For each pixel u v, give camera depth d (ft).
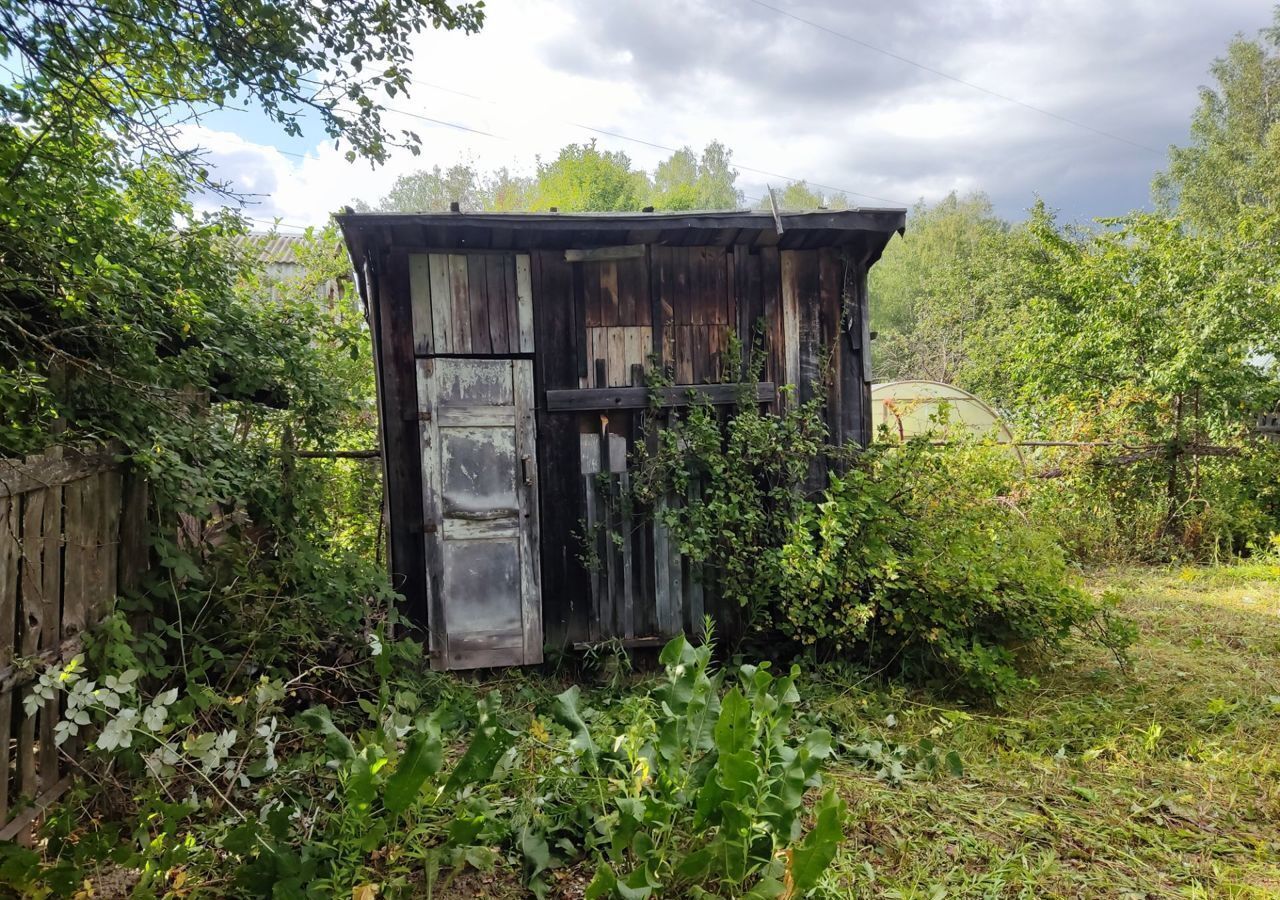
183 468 9.21
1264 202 65.05
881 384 34.78
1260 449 26.81
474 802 7.36
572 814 7.81
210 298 11.32
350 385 18.63
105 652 7.93
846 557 13.35
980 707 12.60
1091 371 30.30
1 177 7.61
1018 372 33.45
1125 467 26.84
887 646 13.87
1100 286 30.12
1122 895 7.39
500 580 13.69
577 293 13.98
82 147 8.73
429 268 13.44
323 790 8.42
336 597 11.80
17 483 6.72
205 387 11.18
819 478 14.83
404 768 6.38
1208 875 7.78
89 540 8.16
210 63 9.64
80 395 8.64
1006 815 8.87
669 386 14.10
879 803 8.97
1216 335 26.35
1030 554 14.39
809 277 14.82
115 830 6.34
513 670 13.69
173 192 10.71
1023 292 50.31
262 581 10.73
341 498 17.94
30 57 8.07
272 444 14.26
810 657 13.57
